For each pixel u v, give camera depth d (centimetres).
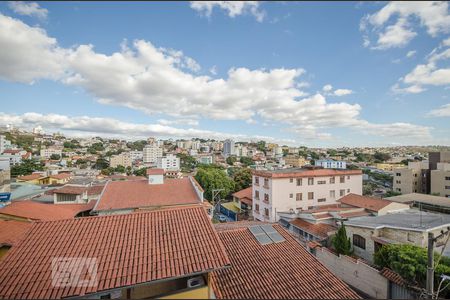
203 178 5484
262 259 1218
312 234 2512
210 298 811
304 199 3522
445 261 1304
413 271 1284
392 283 1430
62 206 2303
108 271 803
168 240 970
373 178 9244
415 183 6341
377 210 2706
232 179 5928
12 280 758
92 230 1020
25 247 899
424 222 1984
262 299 957
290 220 2950
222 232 1438
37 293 719
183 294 774
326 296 1021
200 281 891
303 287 1055
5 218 1861
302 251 1322
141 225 1074
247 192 4675
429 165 6712
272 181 3356
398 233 1853
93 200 2748
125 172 10856
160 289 916
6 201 2619
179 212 1192
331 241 2255
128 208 2297
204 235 1005
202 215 1170
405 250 1448
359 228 2081
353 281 1688
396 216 2353
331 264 1900
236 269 1123
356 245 2114
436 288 1231
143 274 795
